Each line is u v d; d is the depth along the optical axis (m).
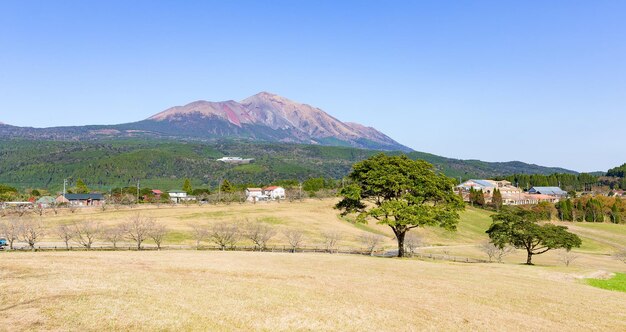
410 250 81.88
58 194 178.88
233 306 24.48
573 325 27.31
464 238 120.75
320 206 142.88
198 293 26.97
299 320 23.03
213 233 79.62
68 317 19.97
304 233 97.25
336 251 74.94
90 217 100.31
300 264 45.62
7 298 22.62
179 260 43.47
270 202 153.62
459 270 47.94
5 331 17.72
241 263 43.56
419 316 26.16
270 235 81.88
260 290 29.30
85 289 25.62
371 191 64.81
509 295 34.47
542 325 26.66
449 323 25.28
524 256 90.31
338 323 23.23
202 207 131.38
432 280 39.47
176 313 22.02
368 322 23.91
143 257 45.66
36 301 22.28
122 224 82.25
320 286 32.78
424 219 58.06
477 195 192.25
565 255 85.25
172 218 104.31
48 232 82.19
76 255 45.19
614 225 166.62
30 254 45.69
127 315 20.97
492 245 80.38
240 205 139.75
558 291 37.88
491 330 24.69
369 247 81.75
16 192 176.75
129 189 190.38
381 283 36.25
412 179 63.44
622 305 33.81
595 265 79.25
